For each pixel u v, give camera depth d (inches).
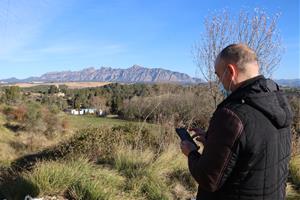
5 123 1534.2
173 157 284.4
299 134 377.1
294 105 374.3
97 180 224.7
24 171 241.4
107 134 358.9
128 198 221.3
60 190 217.0
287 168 98.0
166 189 240.8
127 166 266.1
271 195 90.3
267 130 88.7
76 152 331.6
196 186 252.7
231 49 93.8
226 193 90.9
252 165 87.8
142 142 326.3
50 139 1391.5
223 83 96.6
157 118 376.5
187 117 413.1
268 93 91.0
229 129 87.7
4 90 2281.0
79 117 1582.2
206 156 90.0
